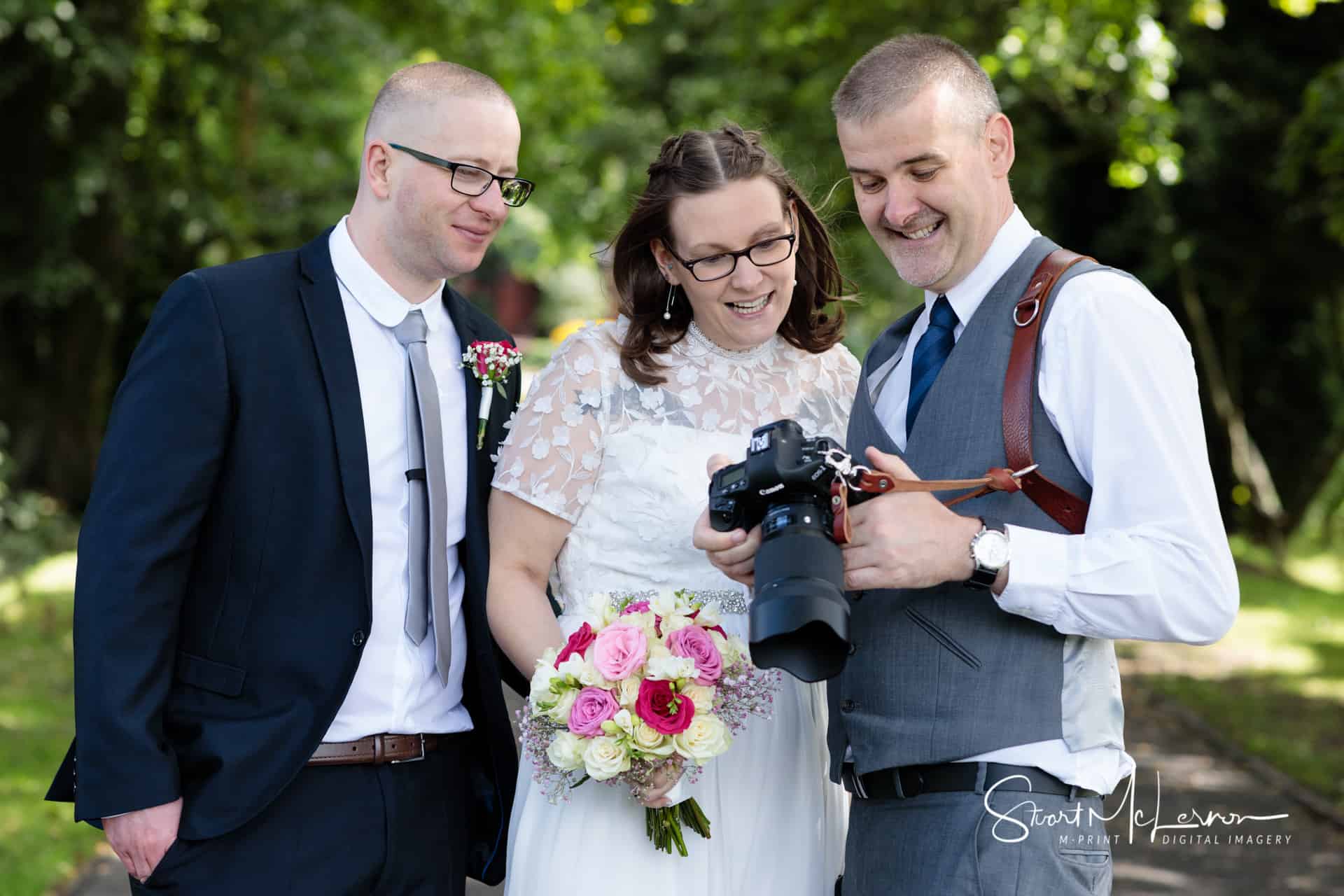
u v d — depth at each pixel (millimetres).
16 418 14766
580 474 3043
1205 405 16656
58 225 13898
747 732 3008
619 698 2693
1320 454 16953
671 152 3014
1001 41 12312
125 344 17156
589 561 3064
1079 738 2541
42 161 13812
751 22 15445
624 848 2885
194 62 15375
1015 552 2436
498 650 3291
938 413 2654
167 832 2904
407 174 3129
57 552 13695
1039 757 2527
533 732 2809
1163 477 2434
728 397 3141
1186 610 2414
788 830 3018
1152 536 2424
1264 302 16828
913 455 2676
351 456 3062
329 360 3096
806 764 3057
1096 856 2543
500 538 3098
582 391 3066
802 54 14977
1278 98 15086
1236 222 15930
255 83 15969
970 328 2674
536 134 20016
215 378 2996
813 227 3209
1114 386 2477
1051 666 2566
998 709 2543
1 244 13930
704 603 3027
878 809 2666
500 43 17641
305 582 3033
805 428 3229
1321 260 15828
